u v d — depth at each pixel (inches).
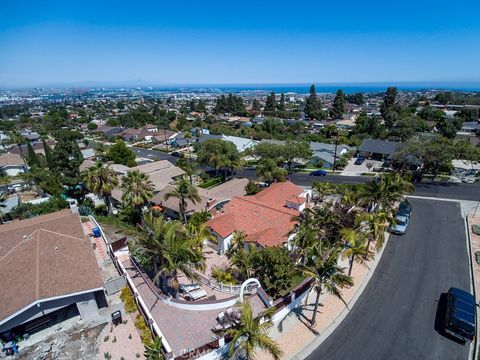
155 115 7111.2
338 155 2950.3
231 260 1088.2
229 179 2586.1
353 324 904.9
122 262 1218.0
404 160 2245.3
